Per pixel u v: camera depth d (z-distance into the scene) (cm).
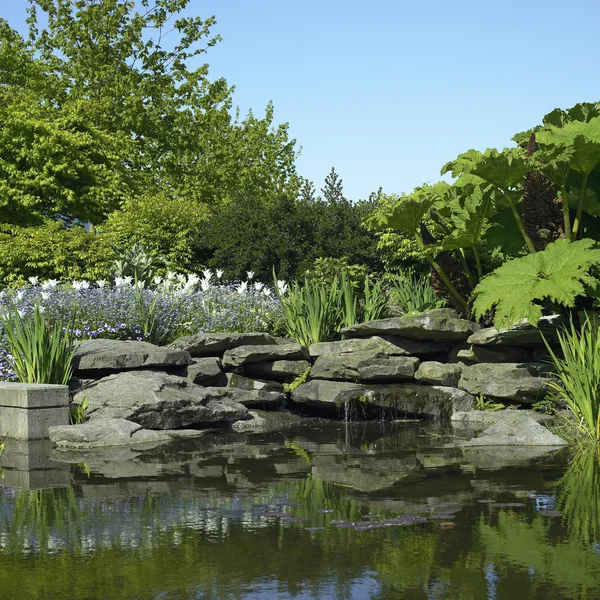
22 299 1354
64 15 3700
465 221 1162
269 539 466
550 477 639
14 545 463
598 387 845
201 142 4025
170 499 581
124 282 1505
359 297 1590
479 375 1105
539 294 955
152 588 383
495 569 405
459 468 688
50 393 938
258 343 1239
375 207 1844
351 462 736
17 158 2877
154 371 1085
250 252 1848
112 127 3641
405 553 435
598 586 378
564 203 1070
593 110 1241
